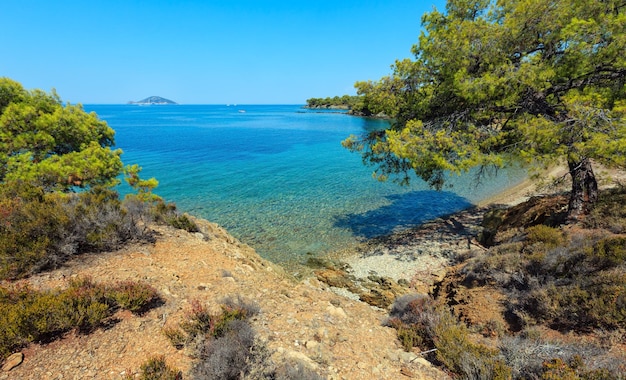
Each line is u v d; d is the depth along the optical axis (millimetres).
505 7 12172
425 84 13820
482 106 12102
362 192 23078
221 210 18938
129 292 5164
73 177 10547
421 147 11445
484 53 11289
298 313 6074
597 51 9836
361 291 10242
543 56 11359
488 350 4672
